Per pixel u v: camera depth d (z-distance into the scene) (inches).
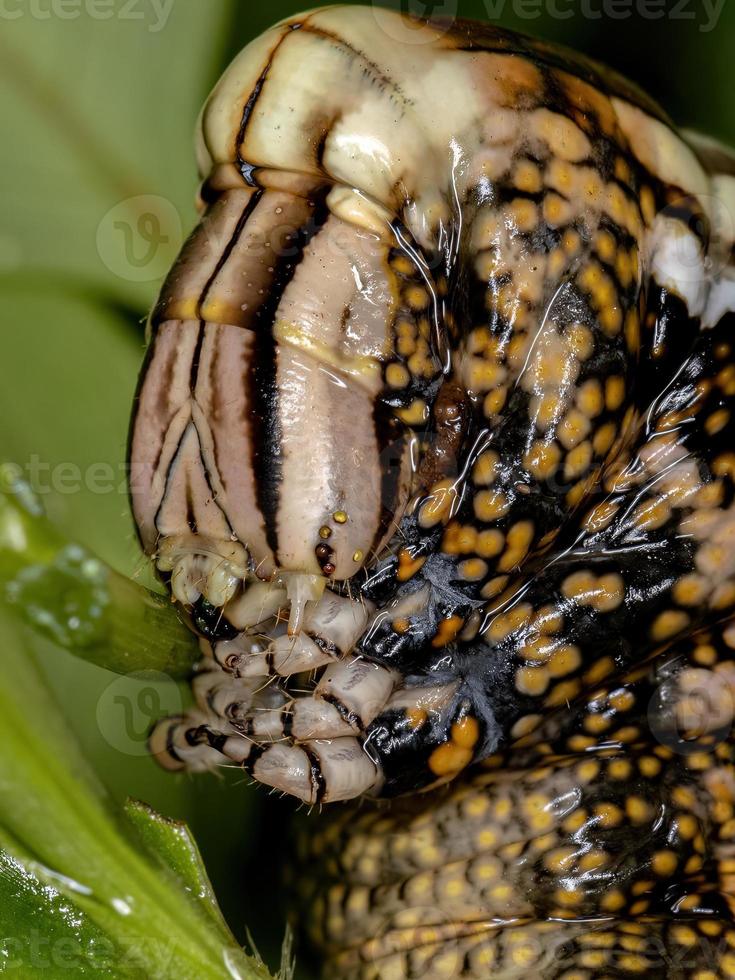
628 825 3.4
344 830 3.6
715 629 3.5
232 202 3.1
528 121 3.2
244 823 3.7
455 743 3.3
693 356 3.4
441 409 3.2
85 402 3.6
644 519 3.4
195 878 3.2
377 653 3.3
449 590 3.3
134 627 3.1
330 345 3.1
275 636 3.2
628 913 3.4
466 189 3.2
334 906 3.5
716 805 3.4
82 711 3.5
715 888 3.4
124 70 3.6
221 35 3.7
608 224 3.2
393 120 3.1
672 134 3.4
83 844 3.1
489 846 3.4
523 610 3.3
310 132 3.1
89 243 3.6
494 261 3.2
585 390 3.2
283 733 3.2
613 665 3.4
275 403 3.0
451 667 3.3
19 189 3.6
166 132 3.7
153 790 3.6
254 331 3.1
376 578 3.2
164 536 3.1
